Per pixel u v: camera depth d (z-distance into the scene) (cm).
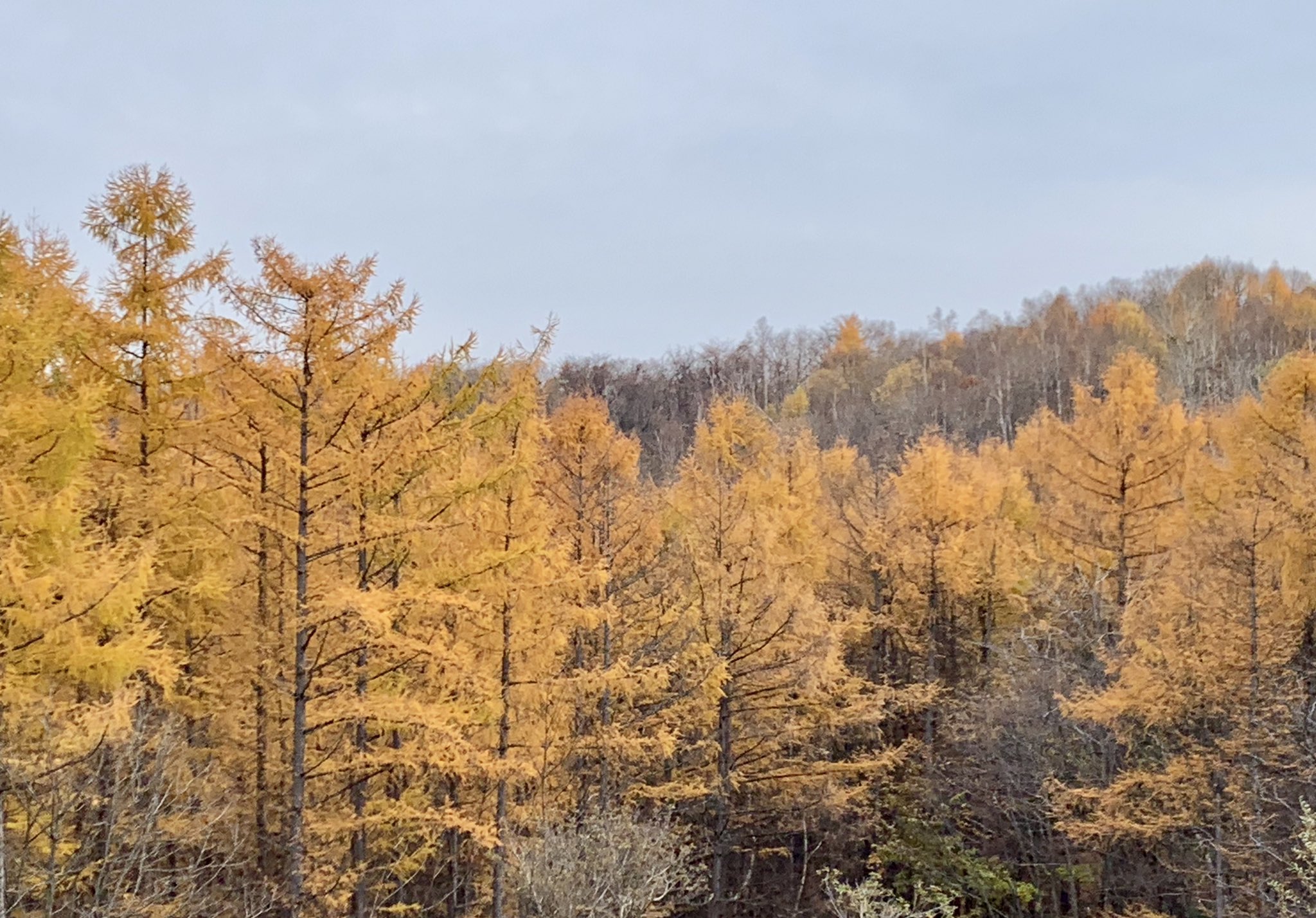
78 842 818
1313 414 1466
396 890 1218
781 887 1630
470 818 1152
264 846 1049
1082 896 1491
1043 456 1877
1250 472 1488
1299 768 1118
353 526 867
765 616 1327
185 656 889
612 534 1322
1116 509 1591
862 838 1591
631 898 995
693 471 1681
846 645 1858
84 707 705
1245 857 1123
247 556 966
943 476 1747
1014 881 1499
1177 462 1561
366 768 928
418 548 928
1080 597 1720
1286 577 1206
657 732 1262
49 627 612
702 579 1328
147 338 850
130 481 827
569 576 1036
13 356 653
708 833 1501
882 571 1827
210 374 856
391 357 823
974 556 1792
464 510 930
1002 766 1447
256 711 980
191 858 1019
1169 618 1262
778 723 1463
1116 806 1291
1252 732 1127
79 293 799
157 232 885
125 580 629
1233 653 1152
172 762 930
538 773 1057
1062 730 1484
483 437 874
